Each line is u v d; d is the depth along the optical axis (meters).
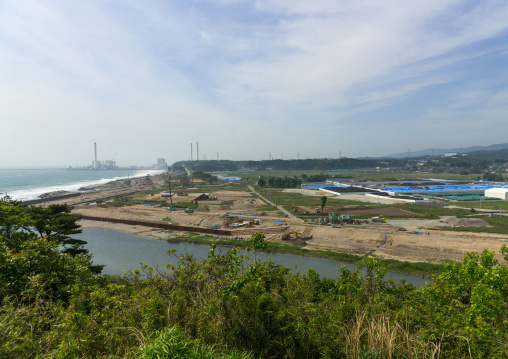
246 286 6.71
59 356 5.00
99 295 7.32
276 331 6.16
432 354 5.20
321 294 10.06
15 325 5.79
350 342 5.60
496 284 6.00
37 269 10.05
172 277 8.55
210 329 5.80
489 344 5.18
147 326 5.84
